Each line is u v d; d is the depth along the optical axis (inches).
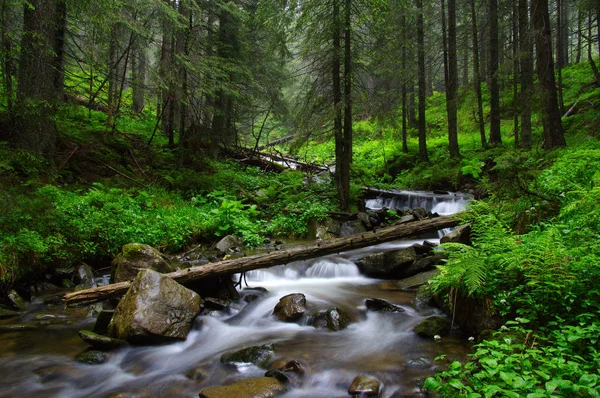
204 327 232.2
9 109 383.2
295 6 496.4
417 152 858.1
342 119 527.2
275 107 778.8
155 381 177.3
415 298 257.0
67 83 621.3
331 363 185.0
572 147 457.7
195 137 629.6
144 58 570.3
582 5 697.6
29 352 200.1
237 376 179.5
